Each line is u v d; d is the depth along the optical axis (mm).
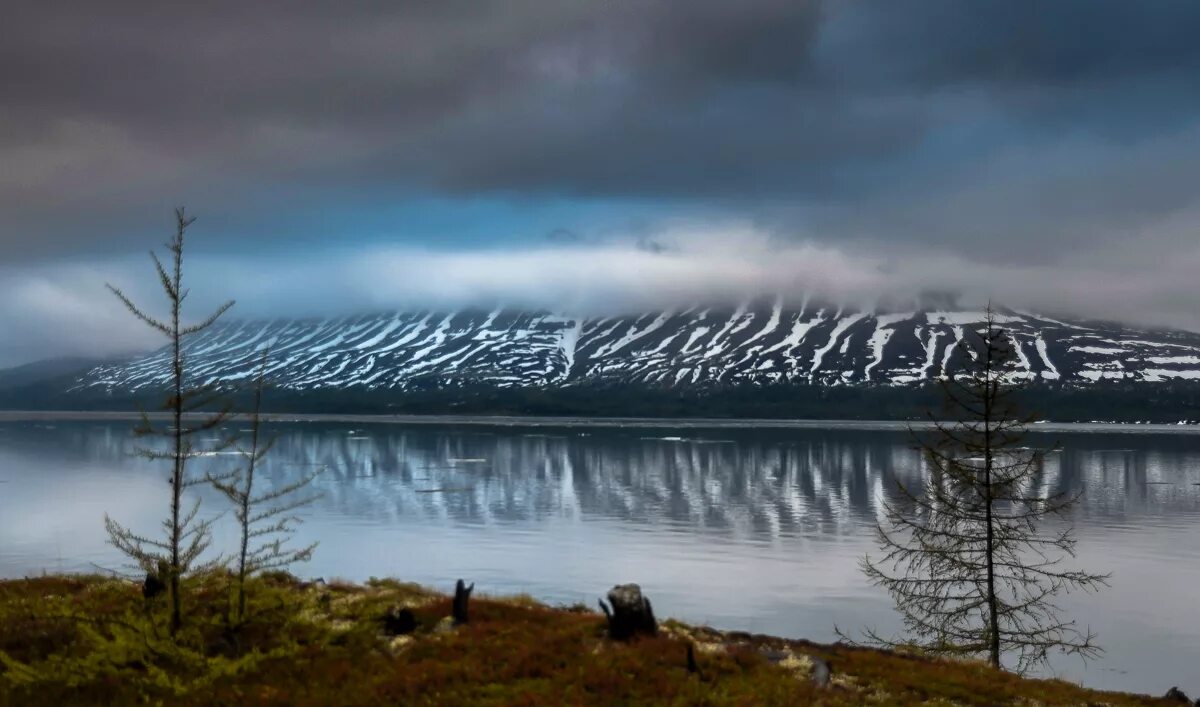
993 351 39781
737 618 60094
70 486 142750
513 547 91000
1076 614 64688
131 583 25531
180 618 20828
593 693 18781
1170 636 58906
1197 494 143875
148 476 159875
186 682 18938
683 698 18578
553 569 78375
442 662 20391
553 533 101625
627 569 78688
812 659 22547
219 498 127250
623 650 21000
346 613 23516
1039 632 39625
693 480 167750
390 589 28203
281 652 20219
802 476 174625
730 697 18953
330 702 18234
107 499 125125
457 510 123375
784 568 79500
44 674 18812
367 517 114125
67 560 75812
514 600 29266
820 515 118375
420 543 92938
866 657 25000
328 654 20938
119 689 18703
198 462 185625
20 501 122250
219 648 20844
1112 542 96250
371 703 18234
